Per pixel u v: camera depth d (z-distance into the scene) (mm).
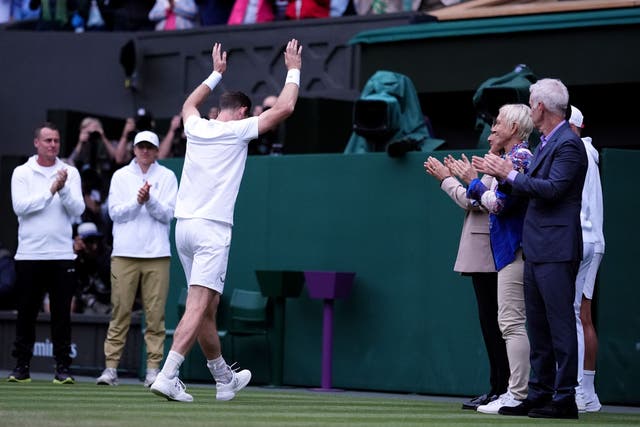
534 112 12961
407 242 18062
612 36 20875
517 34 21656
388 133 19031
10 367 21844
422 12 23562
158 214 17938
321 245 18828
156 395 15008
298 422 11328
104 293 21844
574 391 12867
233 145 13648
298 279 18594
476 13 22516
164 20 27047
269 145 21844
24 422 10648
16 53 27828
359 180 18547
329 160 18844
